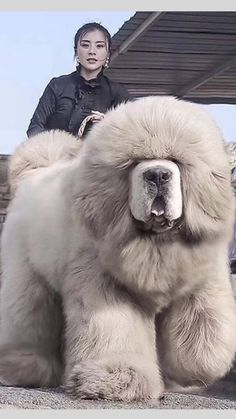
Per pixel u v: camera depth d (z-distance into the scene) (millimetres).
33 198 2945
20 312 2904
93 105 4016
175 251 2555
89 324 2621
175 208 2467
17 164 3232
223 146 2670
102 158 2543
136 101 2643
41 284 2885
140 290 2625
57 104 4027
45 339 2908
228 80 7883
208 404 2600
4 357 2887
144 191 2449
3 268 3041
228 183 2602
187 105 2625
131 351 2631
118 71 7426
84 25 4043
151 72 7473
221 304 2814
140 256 2545
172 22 6074
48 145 3244
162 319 2824
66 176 2768
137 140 2502
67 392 2604
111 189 2543
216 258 2711
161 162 2480
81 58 4035
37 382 2846
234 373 3014
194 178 2514
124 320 2631
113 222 2551
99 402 2516
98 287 2643
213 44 6684
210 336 2781
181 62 7152
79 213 2604
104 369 2562
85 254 2670
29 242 2881
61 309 2896
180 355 2811
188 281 2650
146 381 2568
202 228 2549
